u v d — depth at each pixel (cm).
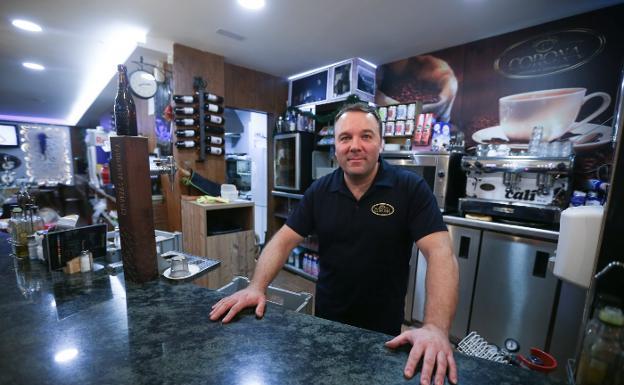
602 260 80
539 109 224
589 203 182
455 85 269
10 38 257
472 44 257
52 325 70
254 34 247
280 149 361
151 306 80
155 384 51
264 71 350
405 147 281
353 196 117
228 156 449
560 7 198
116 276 101
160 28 239
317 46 272
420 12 209
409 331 71
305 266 335
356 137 110
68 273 102
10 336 65
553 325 177
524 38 229
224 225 265
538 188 194
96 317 74
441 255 98
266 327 71
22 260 115
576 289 168
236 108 333
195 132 288
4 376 53
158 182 314
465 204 216
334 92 317
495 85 245
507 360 118
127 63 306
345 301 120
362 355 62
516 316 190
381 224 113
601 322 64
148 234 95
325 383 53
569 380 79
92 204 423
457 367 59
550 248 175
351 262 116
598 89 200
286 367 57
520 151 228
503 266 194
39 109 591
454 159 232
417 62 294
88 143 477
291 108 348
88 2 199
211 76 294
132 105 92
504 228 191
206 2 199
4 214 236
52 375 53
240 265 258
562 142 201
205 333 68
